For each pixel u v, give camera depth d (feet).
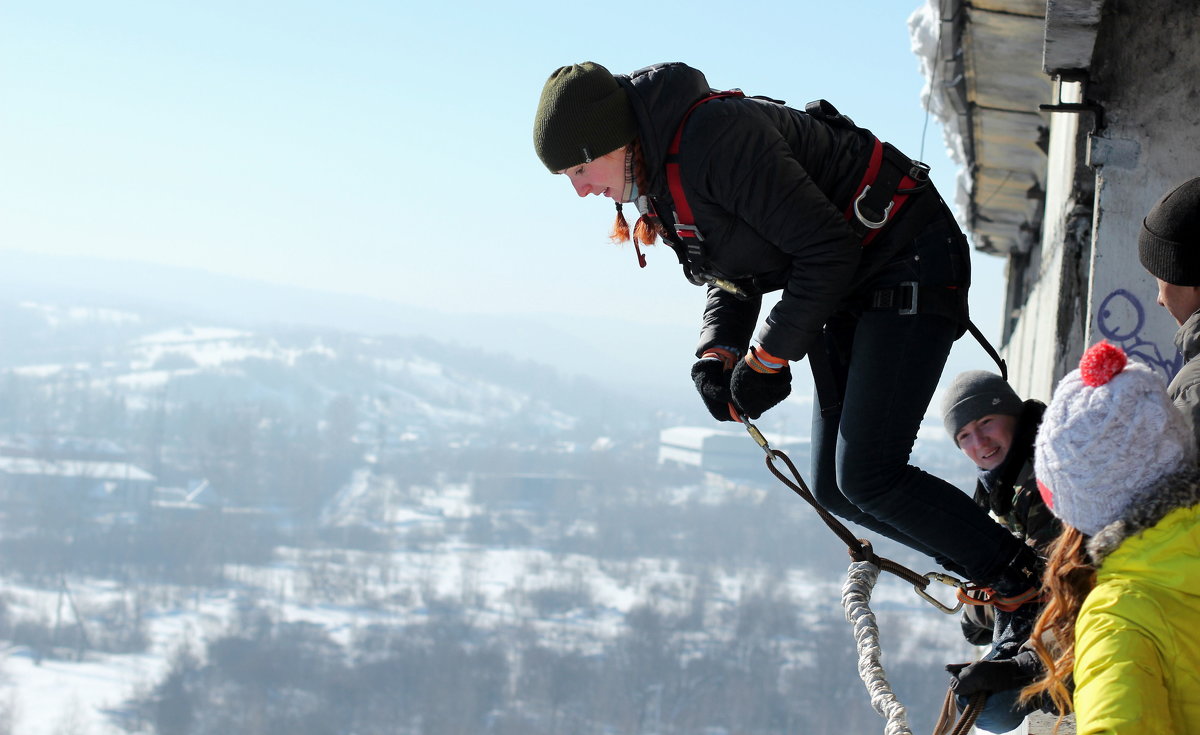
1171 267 6.40
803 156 7.43
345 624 424.05
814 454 8.66
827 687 367.86
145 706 327.67
